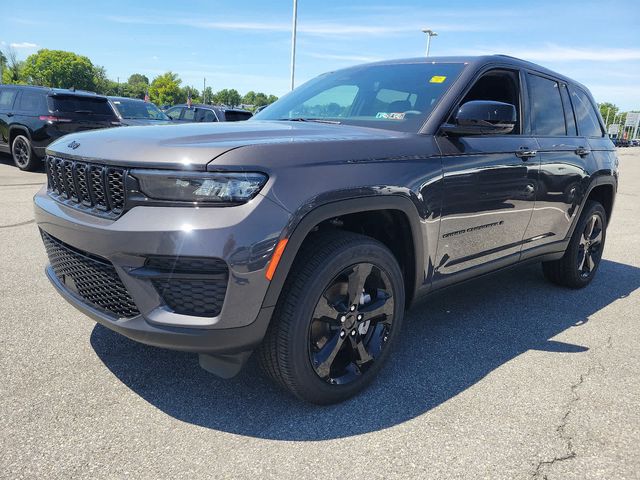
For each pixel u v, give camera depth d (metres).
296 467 2.05
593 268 4.68
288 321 2.19
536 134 3.63
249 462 2.07
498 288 4.51
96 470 1.97
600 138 4.53
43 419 2.26
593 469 2.12
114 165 2.14
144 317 2.09
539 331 3.56
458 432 2.33
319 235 2.34
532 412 2.52
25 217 6.12
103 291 2.25
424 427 2.36
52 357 2.80
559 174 3.73
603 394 2.73
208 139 2.24
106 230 2.09
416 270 2.73
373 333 2.63
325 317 2.32
